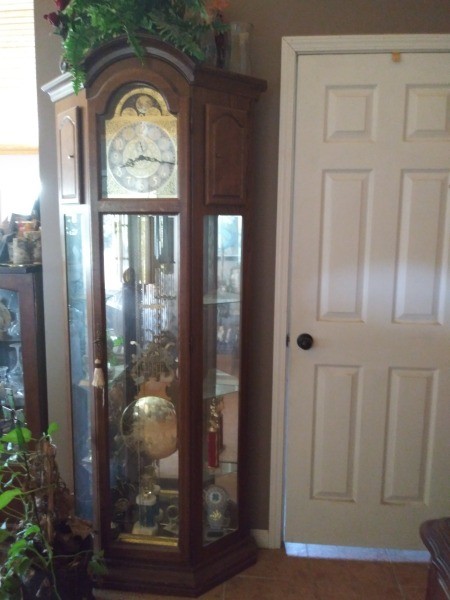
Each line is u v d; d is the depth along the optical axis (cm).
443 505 199
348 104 180
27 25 203
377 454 199
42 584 152
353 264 189
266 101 182
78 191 163
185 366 166
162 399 176
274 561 199
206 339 172
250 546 197
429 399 194
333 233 188
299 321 194
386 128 180
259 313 194
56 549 159
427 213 184
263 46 179
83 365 183
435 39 172
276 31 178
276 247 189
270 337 195
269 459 202
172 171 157
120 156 158
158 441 179
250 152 170
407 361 192
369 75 178
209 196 160
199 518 178
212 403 181
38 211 209
